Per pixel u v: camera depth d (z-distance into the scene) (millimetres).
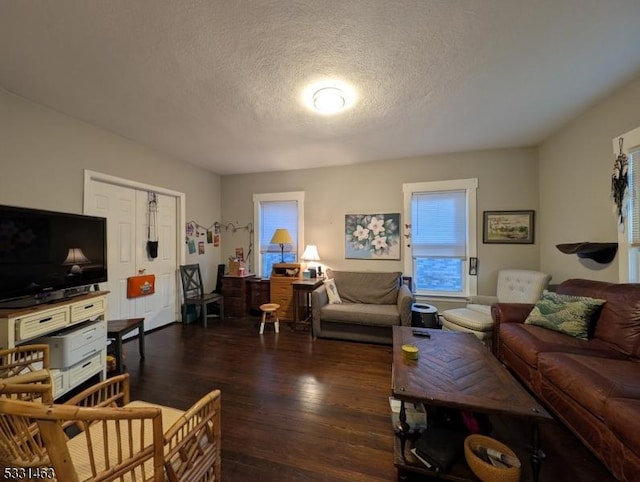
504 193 3736
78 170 2785
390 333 3221
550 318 2307
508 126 3012
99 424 1188
